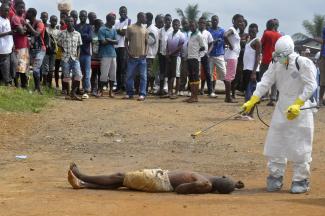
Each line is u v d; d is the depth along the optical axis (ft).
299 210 37.65
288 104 46.26
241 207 38.37
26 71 96.53
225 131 74.49
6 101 85.15
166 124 78.28
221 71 102.68
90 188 45.29
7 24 92.17
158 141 68.23
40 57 96.53
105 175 45.19
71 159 58.70
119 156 60.39
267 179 46.60
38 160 57.98
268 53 93.40
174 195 43.06
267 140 46.98
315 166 57.26
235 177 51.90
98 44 99.86
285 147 46.14
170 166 55.88
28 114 81.66
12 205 38.45
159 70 104.99
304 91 45.50
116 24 106.11
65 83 98.94
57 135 70.79
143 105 93.20
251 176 52.42
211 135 72.02
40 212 36.60
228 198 41.93
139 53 97.50
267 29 94.07
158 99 100.99
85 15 98.84
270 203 39.96
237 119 83.05
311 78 45.55
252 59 84.58
